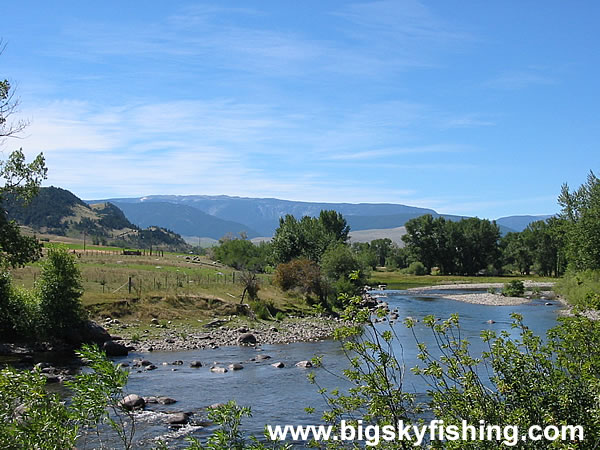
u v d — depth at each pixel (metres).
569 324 8.51
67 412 7.68
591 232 58.72
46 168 29.92
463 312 62.41
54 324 33.06
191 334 41.16
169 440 16.89
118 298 45.47
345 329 8.41
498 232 162.50
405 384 19.92
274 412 20.80
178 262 102.19
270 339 41.28
